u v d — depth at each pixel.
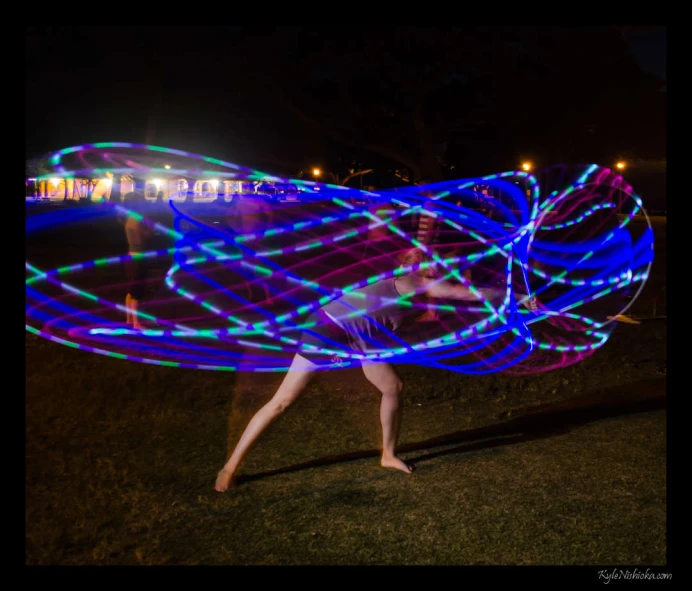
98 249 20.03
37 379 7.00
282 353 8.29
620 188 16.91
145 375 7.22
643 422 5.68
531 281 13.92
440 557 3.66
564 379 7.02
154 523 4.06
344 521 4.07
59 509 4.24
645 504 4.21
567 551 3.71
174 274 14.95
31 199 32.50
